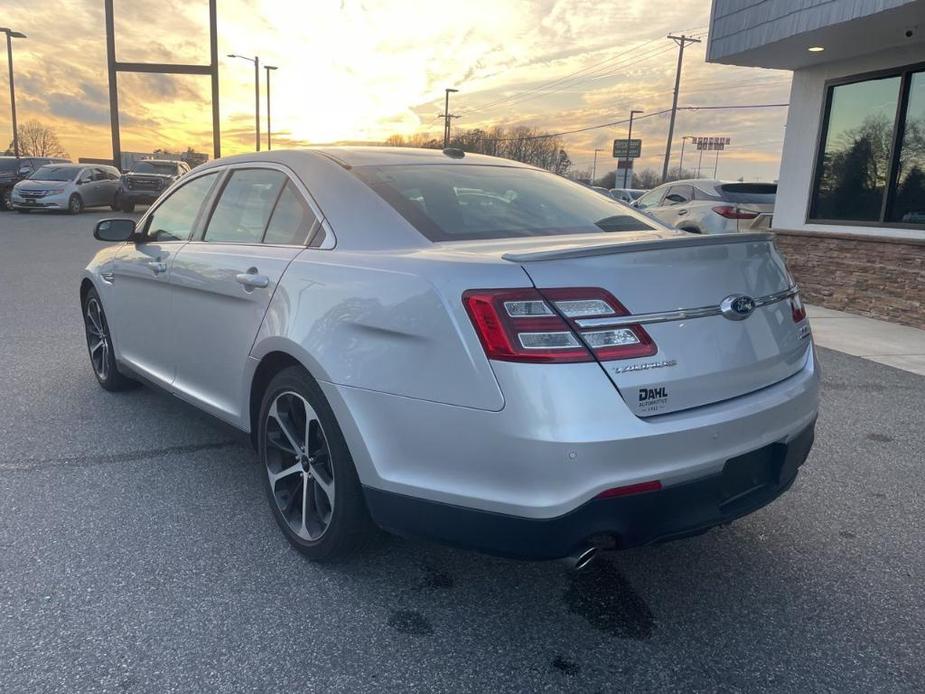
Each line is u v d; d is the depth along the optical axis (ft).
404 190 9.90
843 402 17.15
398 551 10.01
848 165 31.04
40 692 7.13
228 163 12.50
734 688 7.45
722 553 10.14
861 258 29.40
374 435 8.15
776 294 8.86
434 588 9.15
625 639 8.22
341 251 9.31
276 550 9.95
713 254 8.11
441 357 7.49
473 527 7.54
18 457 12.91
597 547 7.42
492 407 7.14
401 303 7.89
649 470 7.22
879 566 9.82
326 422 8.79
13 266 37.78
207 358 11.52
